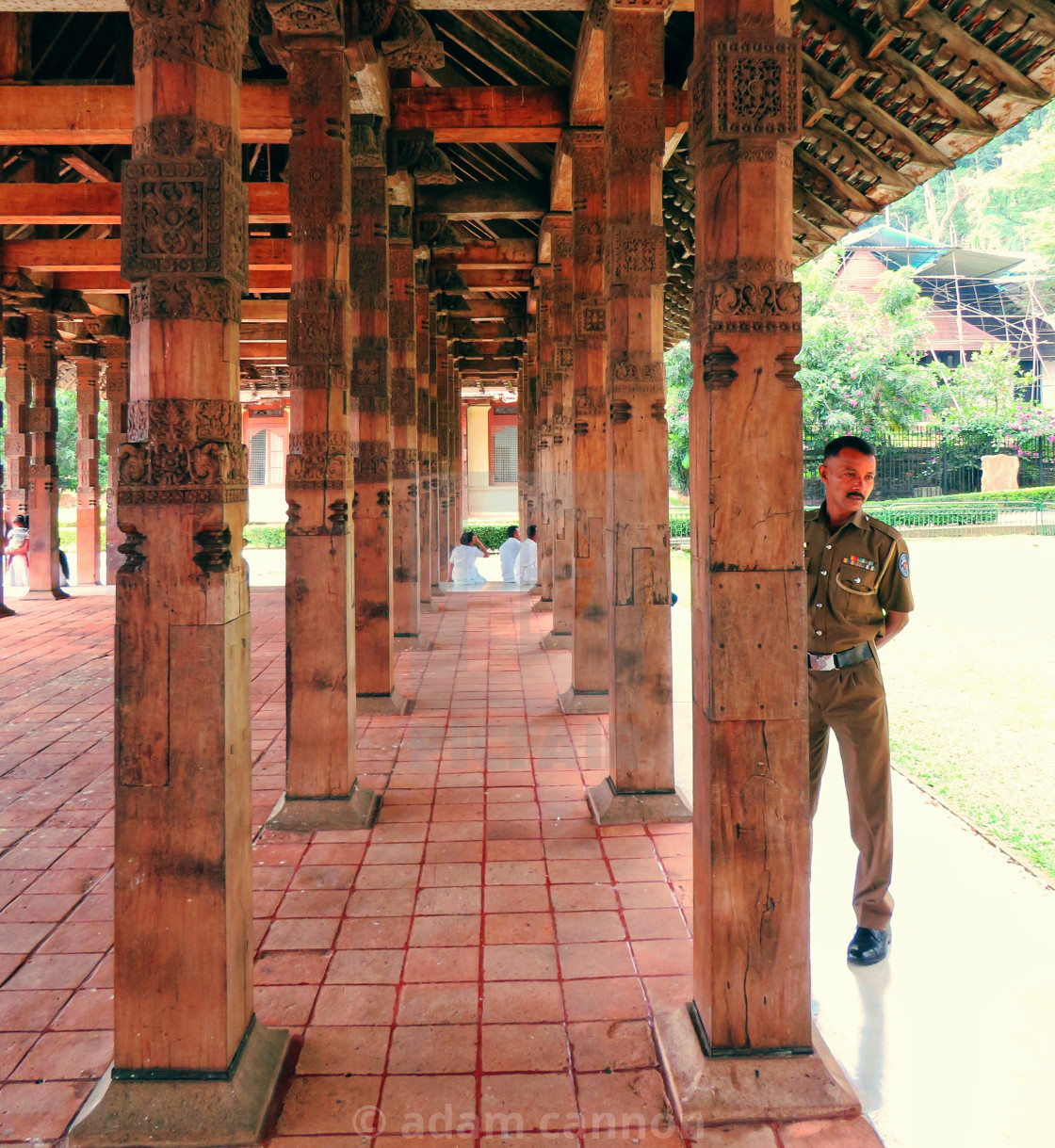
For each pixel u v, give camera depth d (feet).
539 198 26.94
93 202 26.61
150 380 7.34
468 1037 8.43
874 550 9.58
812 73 14.28
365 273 18.11
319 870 12.03
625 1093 7.64
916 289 71.56
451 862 12.26
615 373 13.41
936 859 12.39
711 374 7.56
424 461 31.76
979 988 9.14
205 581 7.34
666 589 13.55
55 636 32.22
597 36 15.92
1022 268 104.32
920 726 20.51
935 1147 6.95
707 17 7.55
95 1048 8.32
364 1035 8.48
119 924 7.38
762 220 7.49
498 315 46.11
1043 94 12.30
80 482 49.39
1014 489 70.64
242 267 7.83
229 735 7.49
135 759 7.33
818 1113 7.29
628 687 13.60
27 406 42.09
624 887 11.53
